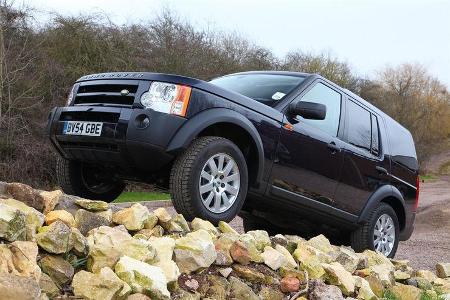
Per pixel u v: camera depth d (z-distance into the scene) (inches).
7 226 112.3
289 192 203.2
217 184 174.6
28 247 112.8
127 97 171.6
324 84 228.8
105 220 147.0
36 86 765.9
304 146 207.6
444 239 514.3
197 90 173.6
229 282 149.9
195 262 143.9
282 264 171.5
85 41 828.6
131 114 166.1
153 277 123.4
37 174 746.2
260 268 164.9
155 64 893.2
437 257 386.0
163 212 159.6
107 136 167.8
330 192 222.4
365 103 258.8
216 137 175.8
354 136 241.1
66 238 122.3
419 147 2282.2
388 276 209.6
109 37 864.3
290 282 164.1
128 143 164.7
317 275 175.9
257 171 187.9
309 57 1609.3
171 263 136.8
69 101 186.9
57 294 112.9
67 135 177.8
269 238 185.5
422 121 2370.8
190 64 916.0
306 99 216.1
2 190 136.9
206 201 171.5
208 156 170.1
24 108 738.8
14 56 755.4
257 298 151.0
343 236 253.0
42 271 115.7
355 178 234.8
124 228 145.9
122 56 862.5
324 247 200.4
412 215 279.1
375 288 196.7
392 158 264.8
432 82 2456.9
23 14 776.9
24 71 767.7
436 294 215.0
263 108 195.0
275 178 197.0
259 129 189.5
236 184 179.2
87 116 176.4
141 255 132.0
